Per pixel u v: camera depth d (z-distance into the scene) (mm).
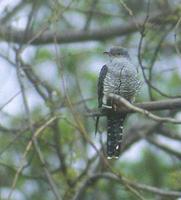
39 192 16156
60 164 14930
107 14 16844
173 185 14555
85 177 14938
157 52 14258
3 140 15430
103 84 12445
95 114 11945
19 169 11773
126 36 17203
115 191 15711
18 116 15430
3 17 16391
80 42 17062
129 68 12430
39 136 14023
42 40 16281
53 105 14094
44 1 16297
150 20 15281
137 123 16531
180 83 17062
